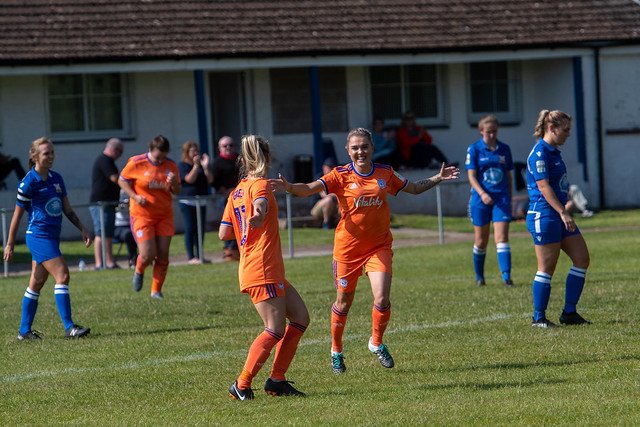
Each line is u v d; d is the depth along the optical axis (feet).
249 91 343.46
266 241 95.86
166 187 167.43
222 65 321.93
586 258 129.59
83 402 100.17
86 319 151.53
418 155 334.85
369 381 104.01
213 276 206.80
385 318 106.93
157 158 166.50
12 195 300.81
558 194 128.88
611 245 231.09
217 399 98.63
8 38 313.32
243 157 97.40
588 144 349.20
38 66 307.99
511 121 362.12
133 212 168.14
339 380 105.29
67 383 108.68
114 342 131.95
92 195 231.71
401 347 120.78
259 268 95.45
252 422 87.97
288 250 256.11
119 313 155.94
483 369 106.73
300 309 97.76
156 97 332.19
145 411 95.04
